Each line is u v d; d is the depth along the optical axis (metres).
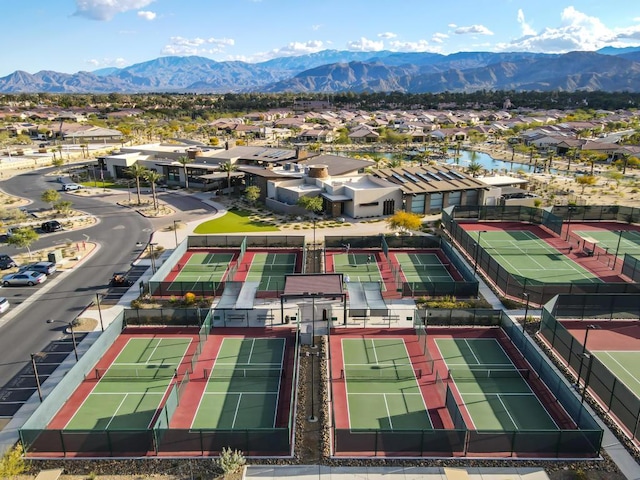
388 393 32.66
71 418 30.20
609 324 42.03
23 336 40.06
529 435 25.80
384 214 77.25
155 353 37.84
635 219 70.88
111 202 87.25
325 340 39.34
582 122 196.88
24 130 190.50
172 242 64.44
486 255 51.97
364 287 48.88
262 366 35.94
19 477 24.86
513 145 161.62
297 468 25.28
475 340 39.56
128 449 26.42
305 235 67.50
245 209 82.12
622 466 25.45
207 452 26.28
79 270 54.56
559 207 73.44
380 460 25.73
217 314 42.00
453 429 27.80
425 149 160.00
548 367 32.84
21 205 85.00
